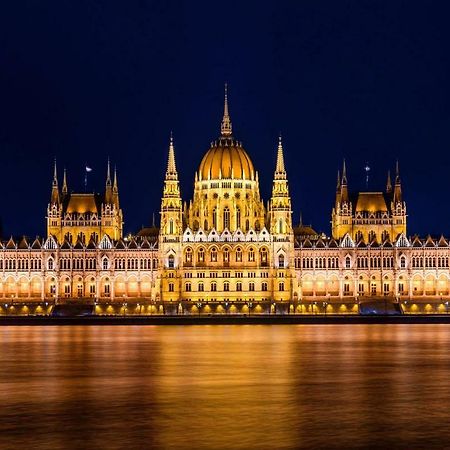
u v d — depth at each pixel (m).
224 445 74.44
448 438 76.56
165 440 76.25
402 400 95.75
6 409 91.00
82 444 74.88
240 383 110.25
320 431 79.62
